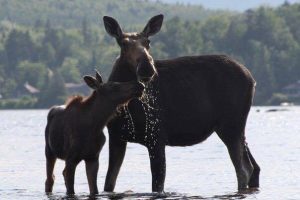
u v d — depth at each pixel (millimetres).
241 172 55438
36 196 54438
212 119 54906
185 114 53812
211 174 68250
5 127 184875
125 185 60812
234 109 55031
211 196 53438
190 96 53906
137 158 84312
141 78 49906
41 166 78000
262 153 90875
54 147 54219
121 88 51250
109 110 51625
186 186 59688
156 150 52969
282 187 57656
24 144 113750
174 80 53812
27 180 65500
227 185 60125
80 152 51938
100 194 53000
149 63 49781
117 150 53688
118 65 52344
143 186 60094
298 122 192125
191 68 54562
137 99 52250
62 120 53344
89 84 51969
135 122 52438
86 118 51750
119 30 52094
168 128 53594
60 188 59219
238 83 55188
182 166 75688
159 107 53000
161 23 52438
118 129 52938
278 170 70500
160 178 52938
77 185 61000
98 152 52500
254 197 52938
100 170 72062
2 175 69500
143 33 52250
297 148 98812
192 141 54906
